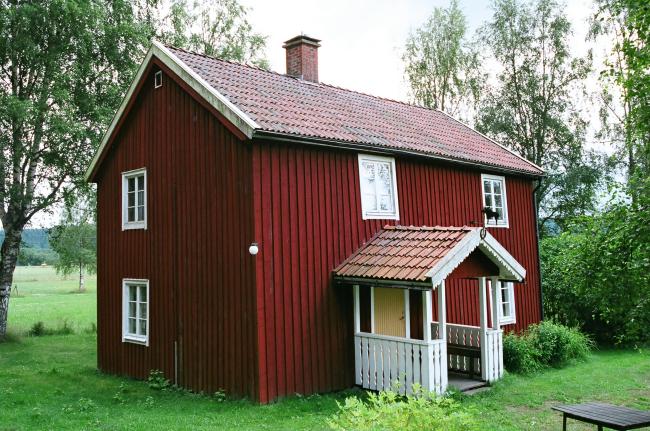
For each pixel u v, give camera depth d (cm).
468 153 1474
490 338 1110
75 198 2020
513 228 1628
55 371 1330
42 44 1859
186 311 1135
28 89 1898
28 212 1961
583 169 2602
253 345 975
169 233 1194
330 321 1076
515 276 1098
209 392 1066
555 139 2703
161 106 1239
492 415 895
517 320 1591
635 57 813
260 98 1149
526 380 1152
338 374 1077
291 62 1520
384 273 1000
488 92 2939
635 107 877
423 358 973
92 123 1928
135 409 955
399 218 1252
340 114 1280
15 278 6738
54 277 6900
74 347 1780
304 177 1071
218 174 1073
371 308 1151
